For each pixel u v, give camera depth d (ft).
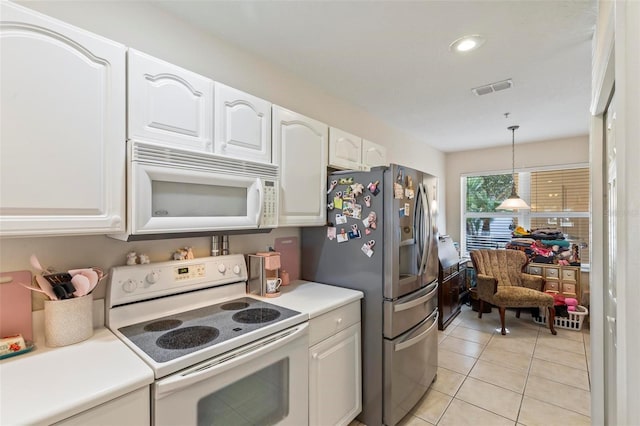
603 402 5.68
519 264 12.91
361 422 6.72
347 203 6.98
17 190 3.16
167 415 3.41
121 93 3.90
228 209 5.13
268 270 6.61
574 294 12.12
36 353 3.71
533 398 7.38
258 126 5.61
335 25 5.64
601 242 5.74
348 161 8.01
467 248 16.52
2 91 3.07
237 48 6.40
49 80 3.35
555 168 13.85
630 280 2.04
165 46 5.31
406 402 6.71
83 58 3.60
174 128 4.42
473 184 16.42
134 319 4.68
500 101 9.26
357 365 6.48
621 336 2.27
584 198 13.34
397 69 7.29
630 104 2.01
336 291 6.66
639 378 1.89
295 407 4.96
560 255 12.69
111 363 3.48
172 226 4.29
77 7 4.41
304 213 6.65
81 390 2.95
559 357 9.45
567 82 7.89
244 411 4.24
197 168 4.54
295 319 4.95
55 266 4.25
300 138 6.52
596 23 5.27
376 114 10.46
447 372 8.61
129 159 3.94
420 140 13.99
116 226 3.86
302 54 6.68
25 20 3.20
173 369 3.49
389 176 6.38
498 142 14.39
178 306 5.20
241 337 4.18
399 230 6.51
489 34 5.85
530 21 5.43
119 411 3.08
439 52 6.53
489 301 11.92
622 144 2.13
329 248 7.29
